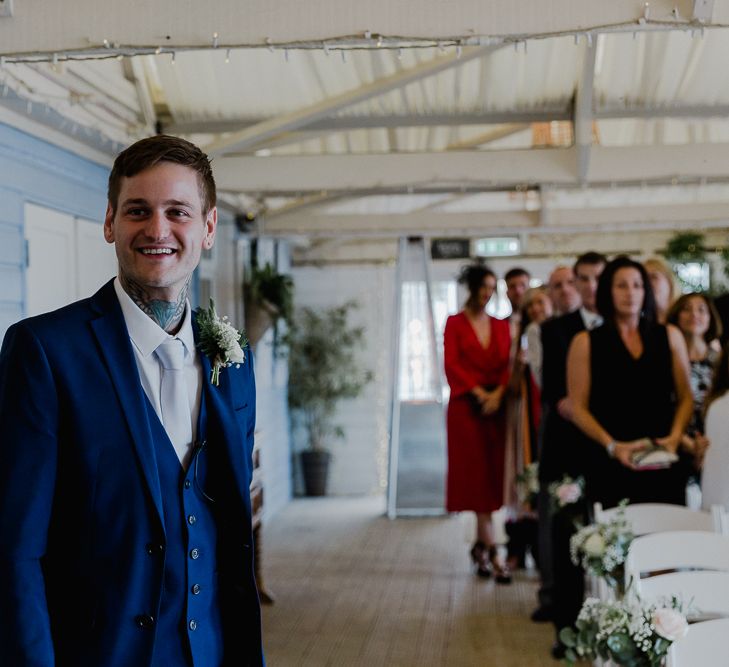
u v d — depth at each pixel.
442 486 9.27
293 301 10.56
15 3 3.08
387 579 6.73
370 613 5.86
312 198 8.19
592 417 4.47
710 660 2.69
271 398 9.51
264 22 3.08
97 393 1.72
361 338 10.77
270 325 8.88
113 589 1.70
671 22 3.01
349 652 5.10
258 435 6.04
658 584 2.86
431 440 9.29
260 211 8.35
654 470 4.42
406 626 5.57
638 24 3.02
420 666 4.86
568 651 3.01
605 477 4.44
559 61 5.72
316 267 10.87
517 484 6.46
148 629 1.72
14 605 1.62
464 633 5.41
